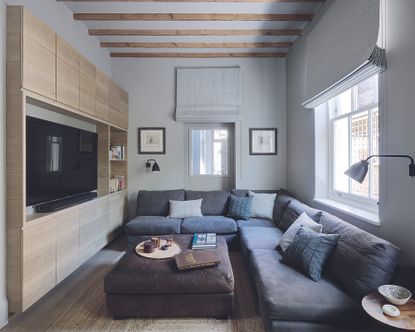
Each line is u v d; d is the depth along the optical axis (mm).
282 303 1549
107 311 2025
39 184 2250
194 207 3695
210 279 1885
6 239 1819
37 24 1986
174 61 4176
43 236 2027
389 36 1739
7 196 1833
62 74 2334
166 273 1910
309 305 1529
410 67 1571
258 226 3207
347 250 1721
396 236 1722
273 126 4168
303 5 2861
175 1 2770
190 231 3299
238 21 3160
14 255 1817
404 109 1628
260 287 1771
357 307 1508
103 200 3211
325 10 2717
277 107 4160
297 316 1534
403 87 1631
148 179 4195
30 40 1910
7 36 1830
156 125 4191
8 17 1831
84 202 2750
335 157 2955
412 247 1589
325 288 1664
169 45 3732
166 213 3826
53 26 2672
